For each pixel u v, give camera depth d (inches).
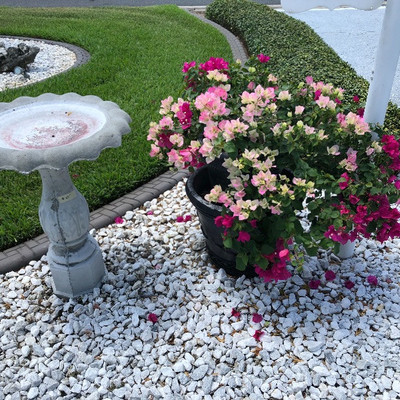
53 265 99.6
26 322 96.8
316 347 88.8
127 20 332.5
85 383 84.4
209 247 108.4
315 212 87.0
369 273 107.5
